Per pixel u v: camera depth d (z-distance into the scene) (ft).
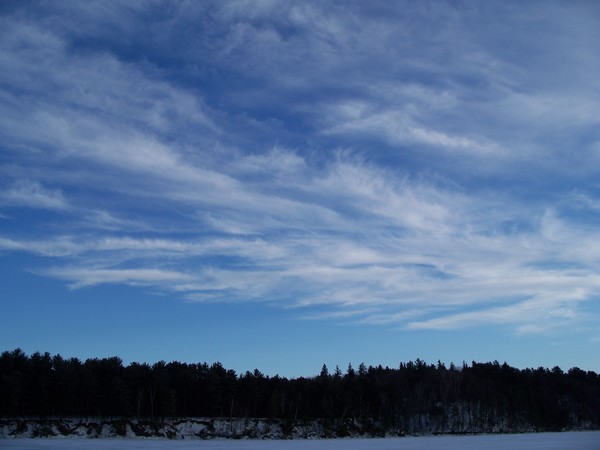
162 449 332.60
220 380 545.85
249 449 350.23
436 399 634.02
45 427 451.12
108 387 488.85
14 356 495.82
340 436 531.91
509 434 582.76
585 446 368.48
